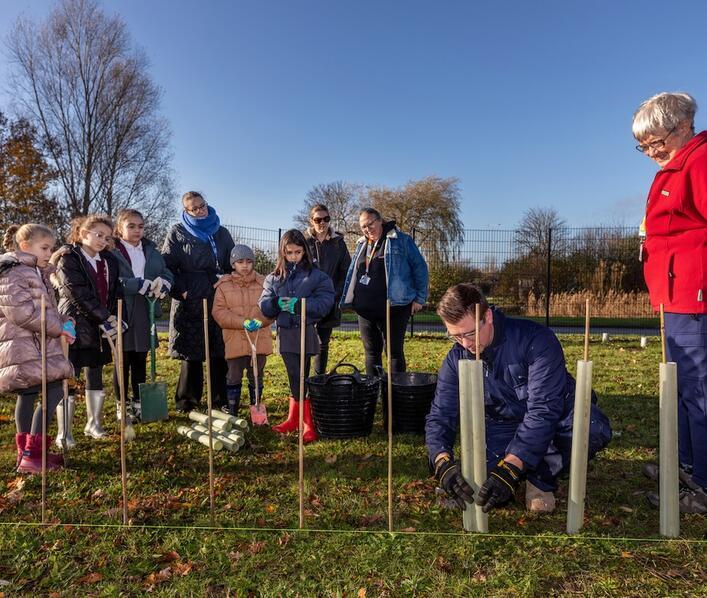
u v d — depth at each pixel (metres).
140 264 4.87
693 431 2.96
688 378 2.94
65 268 4.11
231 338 4.78
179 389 5.19
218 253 5.26
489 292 15.23
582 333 13.00
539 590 2.29
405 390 4.34
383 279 5.16
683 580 2.34
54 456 3.78
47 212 21.77
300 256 4.54
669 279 2.96
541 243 15.05
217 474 3.60
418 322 15.55
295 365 4.49
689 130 2.93
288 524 2.89
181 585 2.33
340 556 2.55
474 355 2.98
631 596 2.25
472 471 2.67
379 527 2.86
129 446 4.14
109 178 24.38
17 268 3.41
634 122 3.04
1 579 2.39
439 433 3.01
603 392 5.96
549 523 2.90
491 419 3.29
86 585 2.35
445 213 27.36
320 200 29.86
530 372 2.90
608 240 15.30
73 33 23.22
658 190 3.01
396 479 3.51
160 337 11.12
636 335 12.56
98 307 4.15
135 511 3.02
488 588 2.30
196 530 2.81
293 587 2.33
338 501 3.18
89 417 4.39
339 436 4.31
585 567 2.45
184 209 5.24
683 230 2.92
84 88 23.62
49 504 3.13
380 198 28.20
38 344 3.55
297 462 3.83
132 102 24.16
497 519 2.95
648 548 2.59
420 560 2.51
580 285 15.34
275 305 4.43
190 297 5.04
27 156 21.50
